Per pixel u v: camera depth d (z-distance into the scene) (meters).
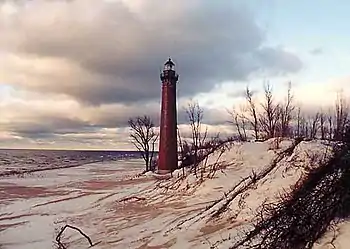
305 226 16.69
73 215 34.12
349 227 15.97
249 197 26.25
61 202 42.03
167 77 56.75
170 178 44.50
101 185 57.06
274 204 21.09
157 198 37.16
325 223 16.55
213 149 45.09
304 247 15.78
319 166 23.12
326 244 15.45
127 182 57.47
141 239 24.47
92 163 142.75
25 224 31.47
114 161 161.62
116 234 26.34
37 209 38.12
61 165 129.00
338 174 18.92
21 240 26.64
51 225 30.64
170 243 22.81
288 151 34.09
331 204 17.31
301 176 25.14
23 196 47.84
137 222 29.09
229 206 26.36
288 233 16.92
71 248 24.05
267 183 27.06
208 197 32.97
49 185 59.62
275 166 31.20
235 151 40.59
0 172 90.44
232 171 36.81
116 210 34.44
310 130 60.31
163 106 57.28
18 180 69.44
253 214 23.66
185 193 36.28
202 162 42.59
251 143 41.62
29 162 155.62
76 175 80.56
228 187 33.47
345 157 19.42
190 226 24.98
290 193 22.06
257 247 17.48
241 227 22.05
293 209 18.16
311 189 19.75
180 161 58.38
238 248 18.64
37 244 25.50
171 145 56.53
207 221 25.16
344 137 21.16
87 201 41.53
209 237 22.12
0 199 45.47
